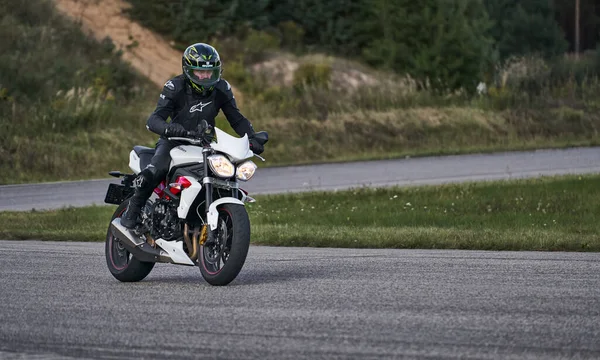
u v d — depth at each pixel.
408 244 38.16
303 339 18.20
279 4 141.50
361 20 141.62
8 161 83.12
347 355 16.80
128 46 118.94
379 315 20.62
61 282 27.30
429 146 106.94
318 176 80.12
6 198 66.88
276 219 52.44
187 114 27.36
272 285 25.88
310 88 118.06
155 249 27.38
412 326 19.31
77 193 69.75
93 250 37.28
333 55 136.88
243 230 25.56
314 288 25.06
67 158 86.31
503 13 187.75
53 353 17.56
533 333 18.45
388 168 85.25
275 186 74.25
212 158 25.73
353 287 25.11
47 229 48.16
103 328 19.78
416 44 135.75
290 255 34.53
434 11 137.50
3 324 20.41
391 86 122.62
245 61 126.25
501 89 126.31
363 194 65.69
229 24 130.75
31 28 110.56
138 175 27.28
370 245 38.47
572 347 17.19
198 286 26.16
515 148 102.19
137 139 95.81
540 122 117.12
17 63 101.88
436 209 56.69
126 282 27.84
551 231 42.44
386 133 108.25
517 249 36.59
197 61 26.66
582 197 61.19
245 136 26.91
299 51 134.38
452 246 37.50
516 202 59.31
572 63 157.12
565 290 24.16
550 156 93.00
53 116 92.69
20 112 92.00
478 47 135.12
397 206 58.50
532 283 25.55
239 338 18.45
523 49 183.38
